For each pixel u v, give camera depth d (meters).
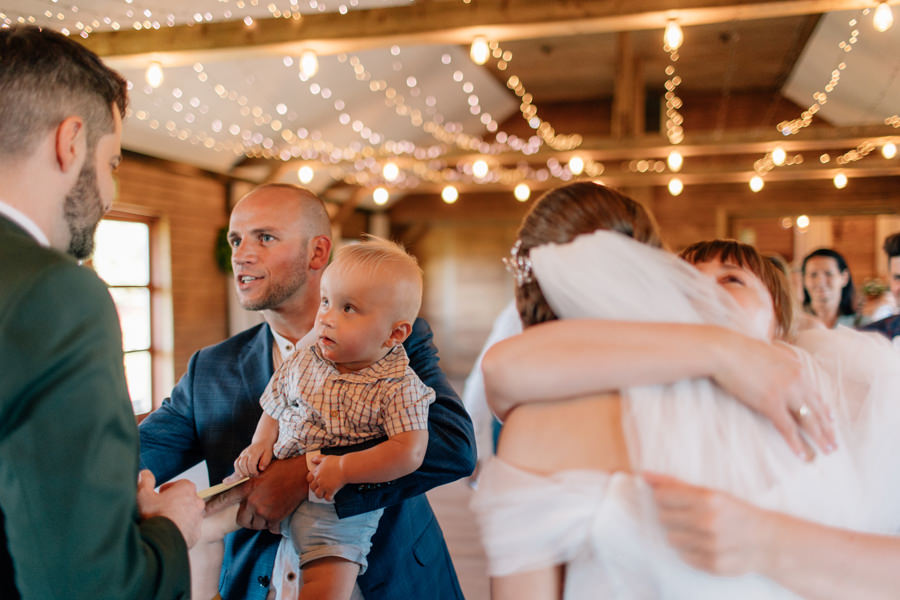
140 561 0.76
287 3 4.40
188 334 6.38
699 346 0.78
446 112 9.09
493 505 0.81
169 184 6.20
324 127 7.42
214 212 6.91
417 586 1.36
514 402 0.85
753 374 0.77
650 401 0.79
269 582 1.25
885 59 6.36
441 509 4.25
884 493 0.82
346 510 1.16
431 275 11.24
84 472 0.72
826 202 9.34
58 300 0.74
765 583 0.72
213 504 1.13
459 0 3.42
